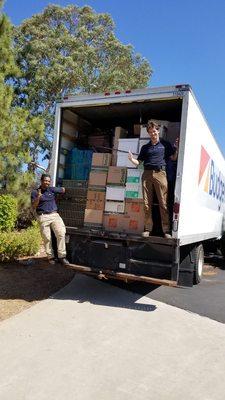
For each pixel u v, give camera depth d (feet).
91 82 81.46
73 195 25.09
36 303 21.56
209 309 22.21
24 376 13.66
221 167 36.22
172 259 21.49
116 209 23.34
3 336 16.98
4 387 12.93
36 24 83.82
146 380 13.67
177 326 19.03
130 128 28.94
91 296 23.45
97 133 28.53
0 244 29.22
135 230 22.88
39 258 32.58
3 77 43.37
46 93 77.30
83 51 80.12
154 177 21.83
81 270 23.39
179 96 21.68
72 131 26.81
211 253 42.09
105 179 23.72
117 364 14.78
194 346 16.72
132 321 19.44
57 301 22.07
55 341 16.65
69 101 24.77
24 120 43.14
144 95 22.61
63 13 84.43
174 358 15.51
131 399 12.43
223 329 18.93
